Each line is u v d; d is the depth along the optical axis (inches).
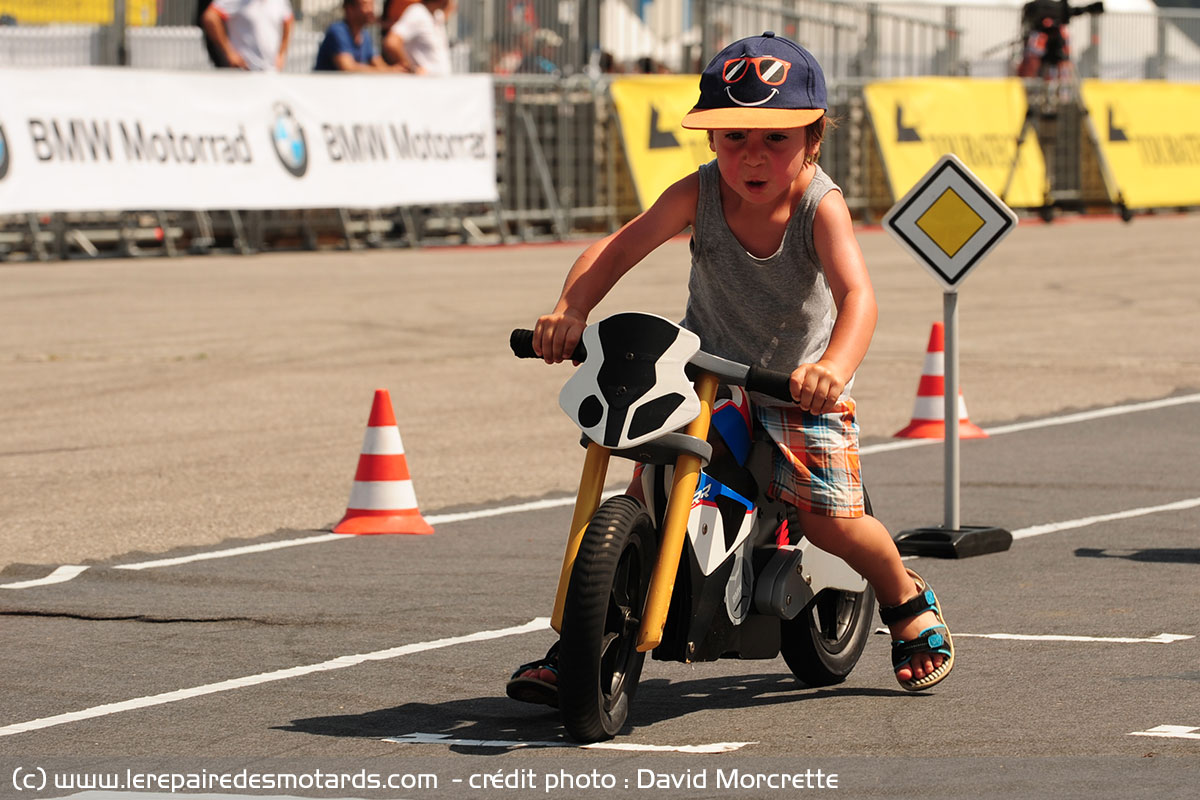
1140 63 3700.8
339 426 1210.6
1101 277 2234.3
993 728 553.3
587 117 2829.7
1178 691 595.8
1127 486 1014.4
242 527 912.3
